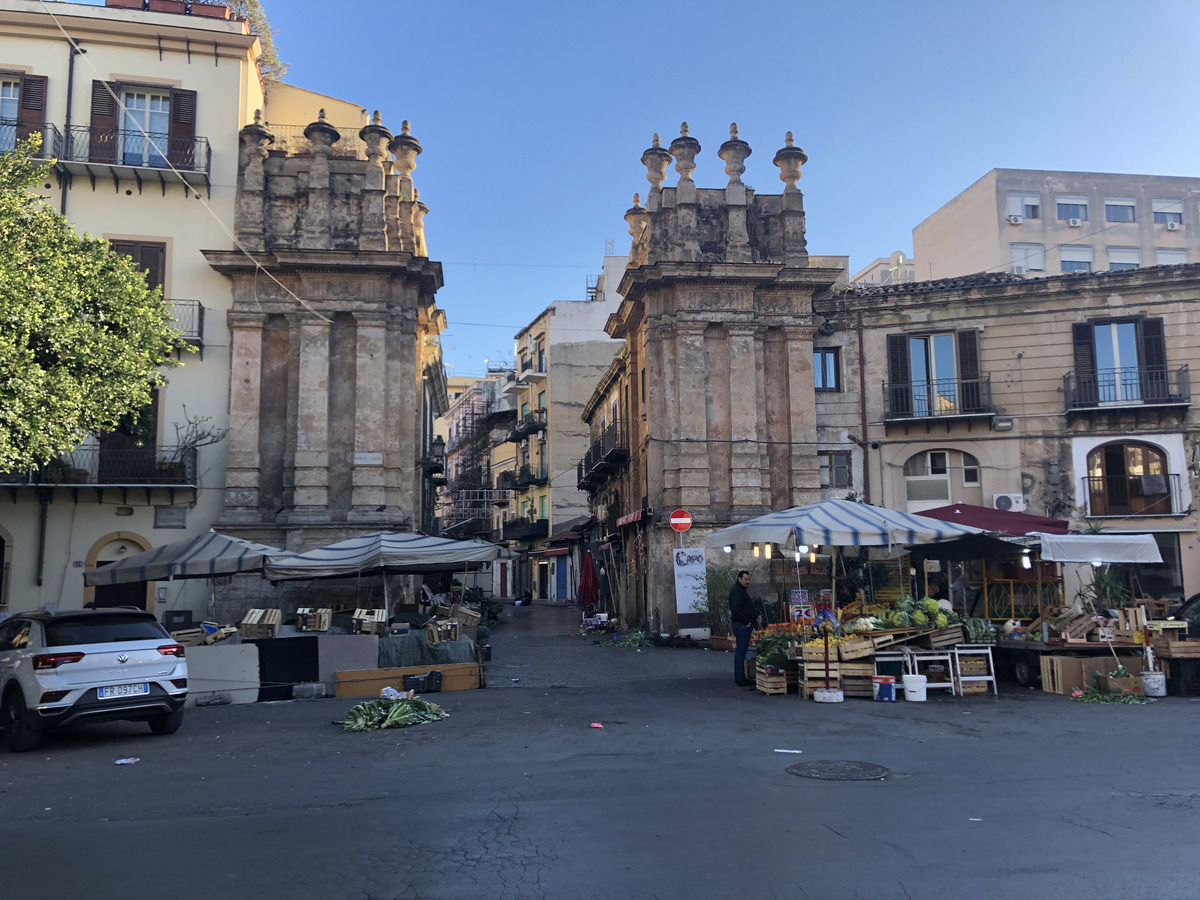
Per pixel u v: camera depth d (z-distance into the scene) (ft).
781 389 75.72
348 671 45.06
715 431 73.82
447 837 18.60
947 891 15.02
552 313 157.38
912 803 20.95
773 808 20.57
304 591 67.46
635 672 52.75
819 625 43.34
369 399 69.87
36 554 65.57
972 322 75.20
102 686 31.27
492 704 39.96
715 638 66.80
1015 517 54.08
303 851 17.80
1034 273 136.87
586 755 27.61
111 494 67.15
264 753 29.50
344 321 71.72
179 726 34.55
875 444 74.64
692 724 33.37
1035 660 44.65
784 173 78.79
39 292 40.47
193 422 69.15
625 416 94.07
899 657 40.93
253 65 77.82
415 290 73.36
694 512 71.41
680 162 77.10
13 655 32.42
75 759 29.32
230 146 72.54
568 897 14.96
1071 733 31.01
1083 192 140.46
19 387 38.91
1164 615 55.62
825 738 30.22
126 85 71.36
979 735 30.71
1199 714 35.22
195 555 48.88
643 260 80.33
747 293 74.74
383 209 72.18
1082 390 72.95
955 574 61.52
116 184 70.44
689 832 18.65
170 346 50.88
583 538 132.77
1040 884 15.31
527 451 175.01
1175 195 142.92
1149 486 71.97
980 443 73.77
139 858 17.51
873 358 76.02
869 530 42.22
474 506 201.87
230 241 71.51
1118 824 18.99
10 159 44.68
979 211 141.59
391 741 31.09
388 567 52.70
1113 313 73.67
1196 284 72.74
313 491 68.23
